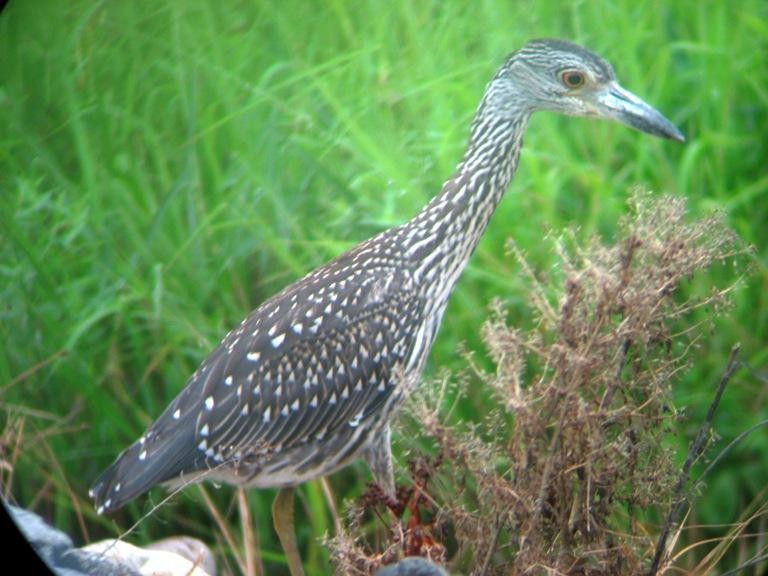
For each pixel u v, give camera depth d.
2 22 13.92
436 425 8.45
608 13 14.10
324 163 12.86
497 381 8.39
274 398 9.50
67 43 13.95
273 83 13.70
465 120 13.18
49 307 12.07
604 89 9.90
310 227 12.53
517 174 12.94
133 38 13.93
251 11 14.30
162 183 13.04
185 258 12.30
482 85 13.60
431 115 13.30
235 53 13.80
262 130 13.07
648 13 14.23
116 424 11.70
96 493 9.42
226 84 13.45
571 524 8.48
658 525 10.20
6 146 13.31
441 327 12.05
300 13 14.13
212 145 13.16
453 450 8.45
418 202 12.49
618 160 13.63
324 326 9.59
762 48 14.23
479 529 8.61
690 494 8.83
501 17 14.00
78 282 12.27
